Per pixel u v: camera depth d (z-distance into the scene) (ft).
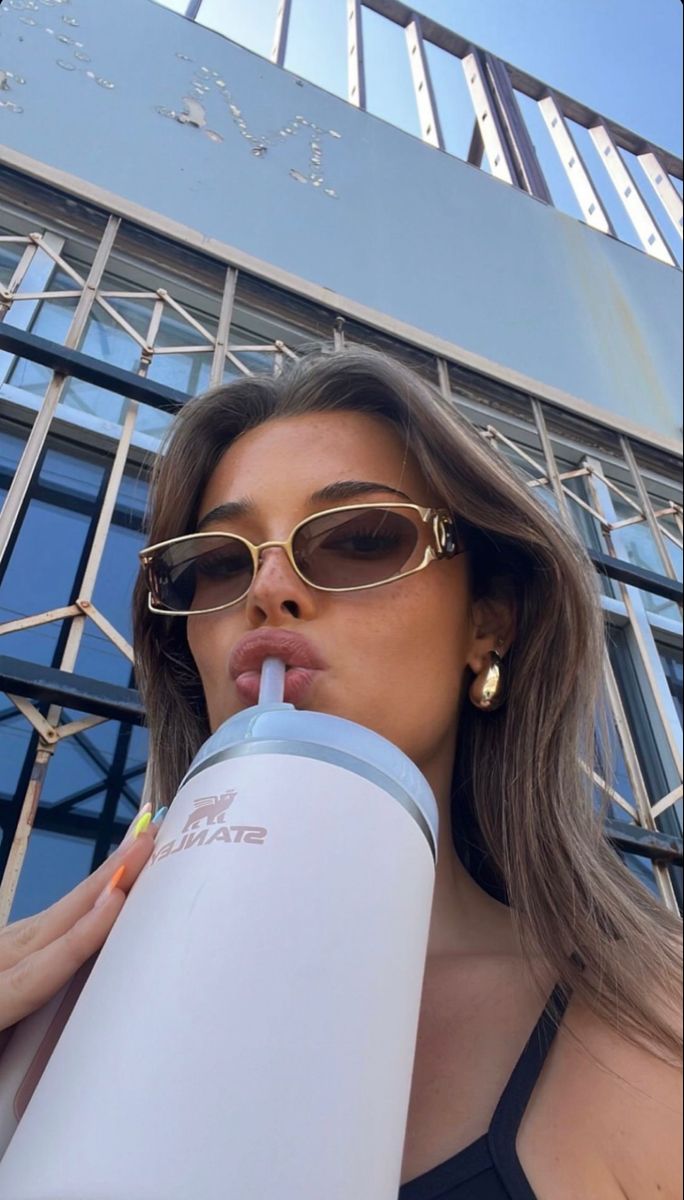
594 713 2.39
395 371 2.51
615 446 7.64
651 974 1.63
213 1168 0.85
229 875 1.11
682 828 5.43
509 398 7.23
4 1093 1.31
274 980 1.01
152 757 2.73
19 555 4.49
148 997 1.00
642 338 8.97
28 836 3.17
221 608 2.20
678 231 11.68
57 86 6.77
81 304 4.96
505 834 2.11
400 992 1.10
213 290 6.35
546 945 1.81
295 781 1.23
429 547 2.15
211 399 2.80
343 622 1.97
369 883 1.15
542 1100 1.50
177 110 7.39
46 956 1.37
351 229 7.64
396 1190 0.98
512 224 9.28
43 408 4.23
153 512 2.82
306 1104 0.93
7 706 3.92
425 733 1.97
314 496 2.21
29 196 5.92
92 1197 0.82
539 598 2.42
